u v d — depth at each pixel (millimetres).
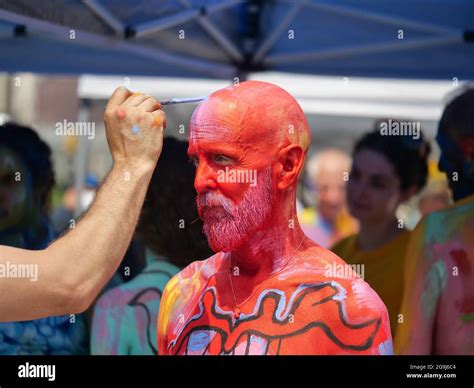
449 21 2857
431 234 2111
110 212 1179
